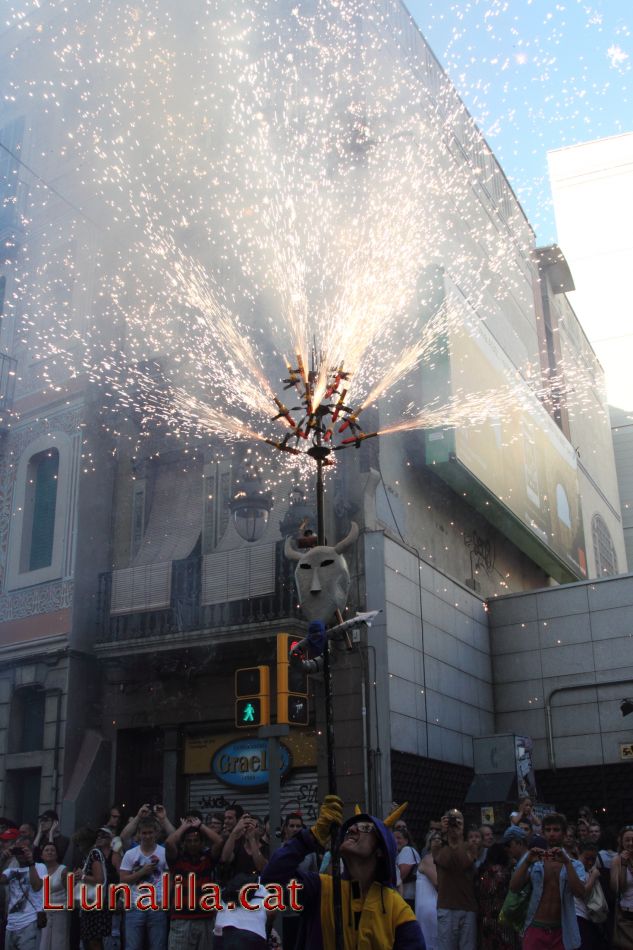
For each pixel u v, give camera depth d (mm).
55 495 19578
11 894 9586
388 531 16719
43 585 18672
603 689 19625
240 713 9438
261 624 15812
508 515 21562
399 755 15508
